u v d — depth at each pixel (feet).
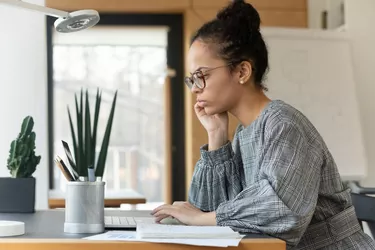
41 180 9.52
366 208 5.33
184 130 12.05
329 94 10.57
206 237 3.34
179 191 12.03
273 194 3.77
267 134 4.10
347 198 4.45
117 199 8.95
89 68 12.03
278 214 3.72
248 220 3.81
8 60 9.66
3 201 5.73
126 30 11.98
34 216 5.32
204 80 4.34
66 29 5.55
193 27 11.34
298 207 3.80
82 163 5.76
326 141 10.39
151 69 12.12
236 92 4.40
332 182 4.37
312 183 3.98
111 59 12.07
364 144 10.58
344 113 10.56
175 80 12.07
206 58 4.32
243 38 4.32
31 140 5.95
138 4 11.39
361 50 10.84
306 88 10.50
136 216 5.30
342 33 10.80
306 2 11.64
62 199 9.30
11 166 5.86
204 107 4.47
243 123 4.54
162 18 11.95
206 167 5.15
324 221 4.37
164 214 4.20
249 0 11.53
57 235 3.71
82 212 3.86
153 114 12.16
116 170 12.09
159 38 12.07
